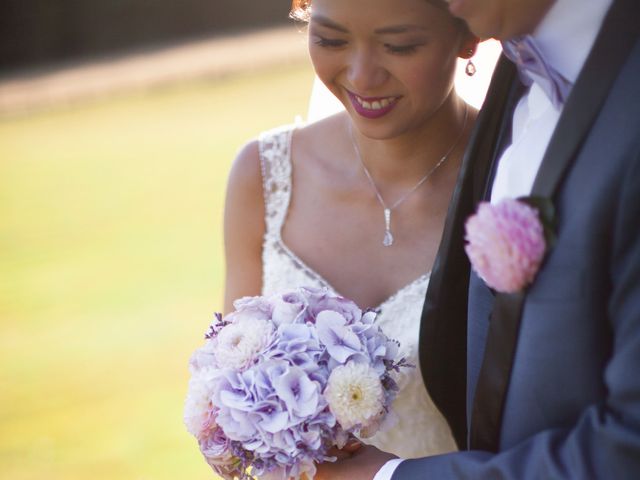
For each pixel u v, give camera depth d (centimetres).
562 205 144
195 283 746
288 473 172
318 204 230
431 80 188
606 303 143
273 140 238
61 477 463
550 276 145
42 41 2098
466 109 226
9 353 638
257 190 235
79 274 795
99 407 539
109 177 1144
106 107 1636
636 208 136
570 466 141
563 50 151
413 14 181
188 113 1502
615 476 137
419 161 221
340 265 225
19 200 1071
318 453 171
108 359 609
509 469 148
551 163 145
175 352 608
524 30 154
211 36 2209
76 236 910
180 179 1102
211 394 176
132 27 2180
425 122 217
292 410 170
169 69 1864
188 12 2228
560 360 146
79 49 2131
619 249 138
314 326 182
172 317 673
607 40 144
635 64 141
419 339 196
